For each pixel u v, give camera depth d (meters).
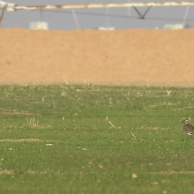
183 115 70.44
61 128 60.31
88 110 75.19
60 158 44.72
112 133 56.94
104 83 114.88
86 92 93.31
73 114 71.75
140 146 49.62
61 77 125.88
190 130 53.97
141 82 118.00
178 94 91.06
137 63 132.50
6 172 40.38
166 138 53.78
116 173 39.22
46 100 83.94
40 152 47.00
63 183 36.81
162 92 94.06
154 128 60.31
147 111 73.69
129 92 93.31
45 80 122.81
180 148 48.72
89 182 37.03
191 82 117.94
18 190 35.22
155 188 35.50
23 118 68.31
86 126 62.19
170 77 124.38
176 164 42.97
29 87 100.56
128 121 65.81
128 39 142.88
